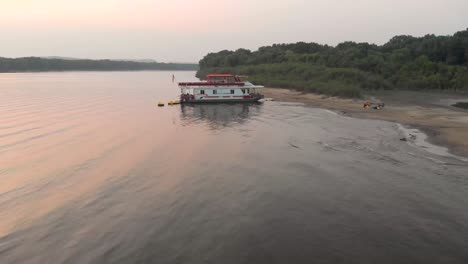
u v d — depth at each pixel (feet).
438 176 71.87
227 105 197.16
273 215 54.13
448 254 43.78
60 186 67.10
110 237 47.85
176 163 81.71
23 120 141.08
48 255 43.75
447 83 283.79
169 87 353.31
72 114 160.25
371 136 109.40
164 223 51.67
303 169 76.79
